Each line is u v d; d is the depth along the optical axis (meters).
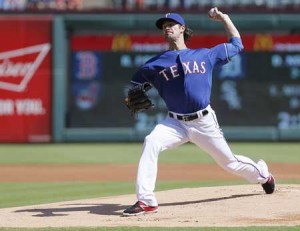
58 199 36.16
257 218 26.64
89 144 77.12
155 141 28.00
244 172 30.19
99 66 76.50
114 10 75.88
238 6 76.69
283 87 77.19
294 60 77.06
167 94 28.25
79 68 76.38
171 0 77.31
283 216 26.92
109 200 33.28
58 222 27.06
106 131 76.62
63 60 75.88
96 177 49.56
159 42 76.31
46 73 76.06
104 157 64.25
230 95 76.94
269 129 76.94
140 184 27.80
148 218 27.20
